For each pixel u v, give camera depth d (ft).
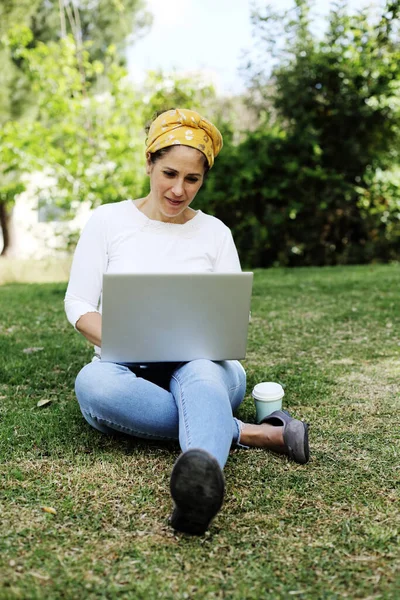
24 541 5.28
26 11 39.01
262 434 7.04
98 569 4.91
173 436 6.92
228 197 29.14
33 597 4.55
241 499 6.00
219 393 5.99
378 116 28.55
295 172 28.84
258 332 13.26
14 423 7.89
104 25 42.06
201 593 4.66
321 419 8.11
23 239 46.68
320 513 5.77
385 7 15.28
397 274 22.56
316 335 12.99
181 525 5.35
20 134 29.60
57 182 30.99
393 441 7.35
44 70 30.53
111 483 6.32
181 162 6.72
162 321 6.53
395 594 4.62
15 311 16.28
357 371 10.30
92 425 7.45
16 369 10.34
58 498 6.02
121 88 30.55
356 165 29.55
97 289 7.35
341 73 28.04
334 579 4.82
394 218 29.89
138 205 7.52
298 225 29.60
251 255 29.58
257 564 5.00
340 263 29.76
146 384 6.72
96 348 7.59
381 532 5.42
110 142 29.73
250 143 29.27
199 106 31.48
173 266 7.31
